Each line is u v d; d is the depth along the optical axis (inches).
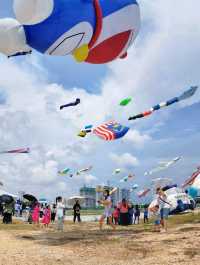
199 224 652.7
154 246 398.6
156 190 585.3
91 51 354.9
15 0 293.7
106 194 656.4
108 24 340.5
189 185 957.2
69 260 343.9
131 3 349.1
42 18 303.4
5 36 321.4
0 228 771.4
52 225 898.1
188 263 311.0
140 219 1082.1
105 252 378.9
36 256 365.7
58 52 338.6
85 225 853.8
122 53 370.3
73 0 314.2
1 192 1253.7
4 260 344.8
